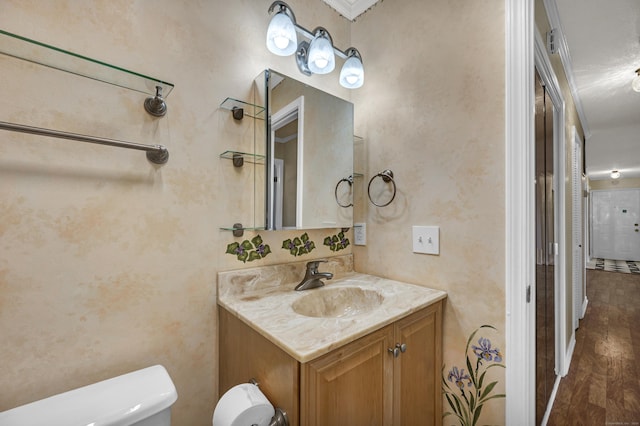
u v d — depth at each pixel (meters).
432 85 1.24
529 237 1.00
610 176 6.90
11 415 0.66
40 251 0.77
